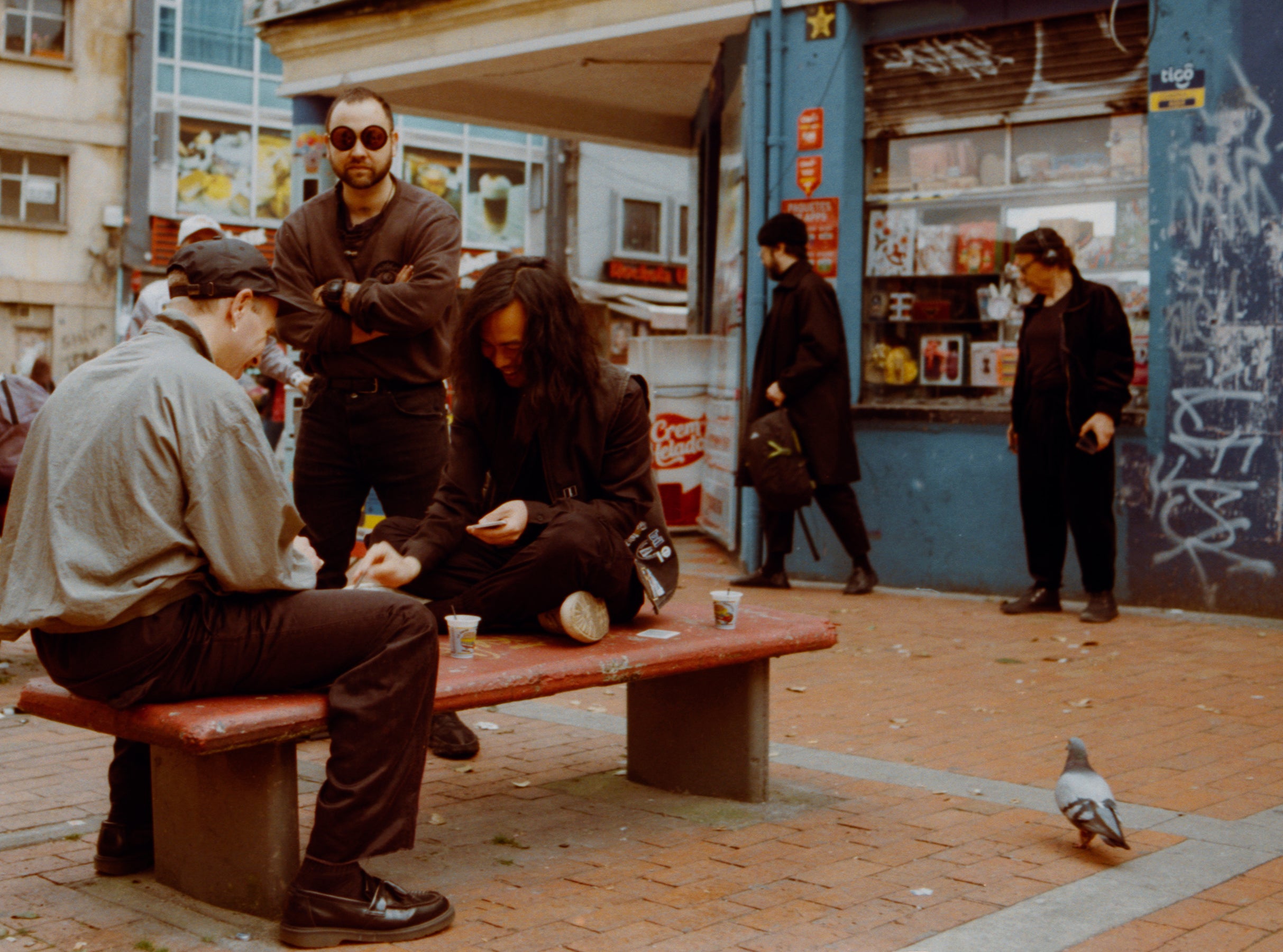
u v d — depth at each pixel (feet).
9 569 8.95
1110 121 26.86
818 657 21.30
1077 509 24.11
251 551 9.04
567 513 11.91
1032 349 24.54
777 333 27.58
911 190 29.40
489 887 10.84
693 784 13.67
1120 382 23.32
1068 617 24.86
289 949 9.41
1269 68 24.30
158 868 10.78
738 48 32.55
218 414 8.96
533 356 11.84
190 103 96.63
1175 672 19.86
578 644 12.00
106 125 93.97
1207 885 10.77
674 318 99.76
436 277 14.70
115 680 9.02
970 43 28.40
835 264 29.76
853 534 27.68
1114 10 26.37
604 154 102.32
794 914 10.14
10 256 91.45
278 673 9.45
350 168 14.85
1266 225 24.32
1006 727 16.66
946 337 29.01
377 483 15.48
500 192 103.24
